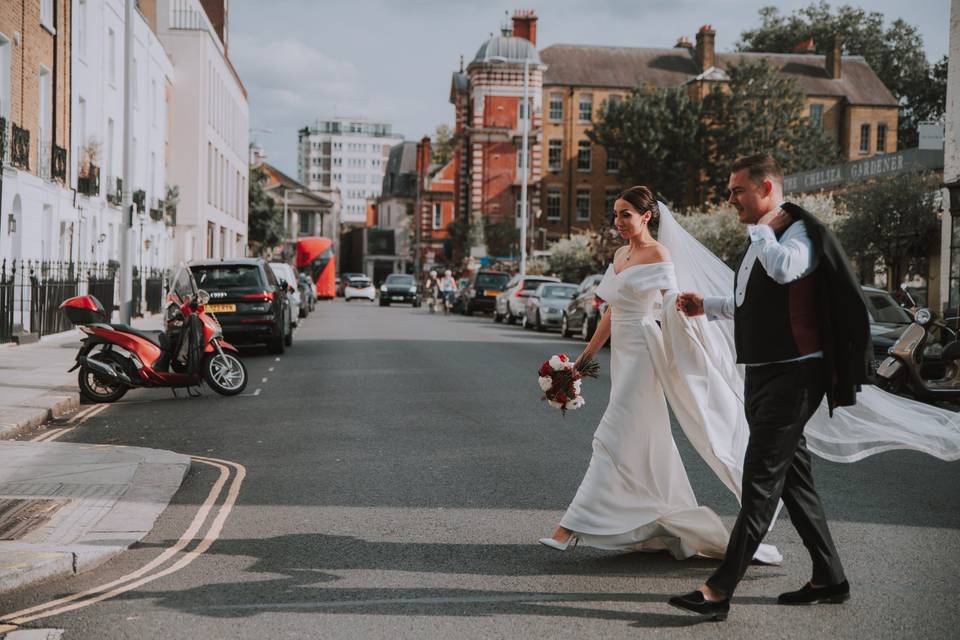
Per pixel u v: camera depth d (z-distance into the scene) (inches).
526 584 199.8
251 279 759.7
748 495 181.0
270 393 537.0
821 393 183.5
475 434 396.5
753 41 3176.7
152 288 1357.0
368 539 236.1
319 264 2883.9
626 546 213.9
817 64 2819.9
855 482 310.7
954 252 793.6
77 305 504.1
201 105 1915.6
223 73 2214.6
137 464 319.0
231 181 2417.6
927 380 542.9
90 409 481.4
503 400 504.1
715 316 196.1
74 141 1095.6
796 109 2506.2
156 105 1685.5
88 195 1134.4
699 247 222.8
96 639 166.9
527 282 1380.4
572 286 1262.3
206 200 1968.5
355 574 206.7
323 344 899.4
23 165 893.8
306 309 1470.2
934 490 298.5
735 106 2479.1
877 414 211.8
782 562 217.9
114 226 1317.7
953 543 233.5
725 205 1471.5
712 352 212.5
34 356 688.4
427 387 560.7
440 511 265.7
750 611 183.5
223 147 2234.3
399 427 414.6
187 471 316.8
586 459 342.6
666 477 218.5
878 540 235.9
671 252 220.1
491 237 2672.2
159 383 512.1
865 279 1076.5
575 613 181.3
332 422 429.7
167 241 1756.9
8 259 863.1
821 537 188.4
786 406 181.6
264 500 279.3
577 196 2783.0
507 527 248.2
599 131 2593.5
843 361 180.2
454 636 168.6
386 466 329.7
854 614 181.5
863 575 206.8
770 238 177.3
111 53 1306.6
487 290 1706.4
